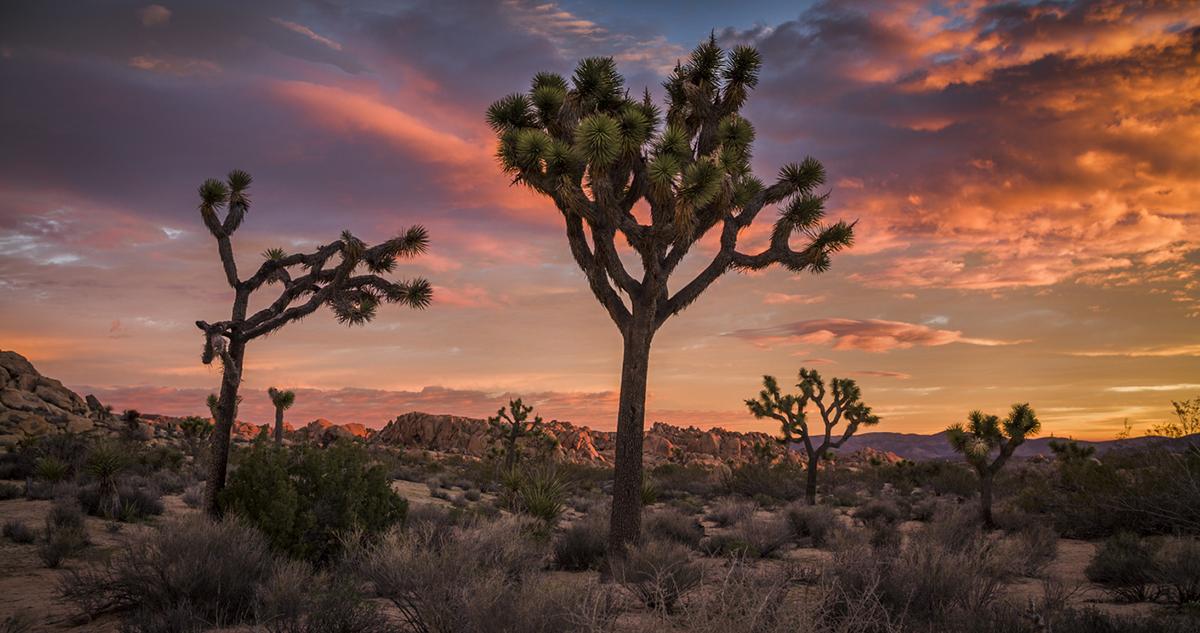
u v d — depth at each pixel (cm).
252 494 1073
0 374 4984
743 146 1296
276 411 3209
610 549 1103
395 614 659
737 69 1294
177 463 2603
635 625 472
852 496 3397
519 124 1245
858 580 595
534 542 1101
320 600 601
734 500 2833
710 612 436
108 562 812
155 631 657
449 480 3441
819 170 1281
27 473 2186
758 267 1271
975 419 1955
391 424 9562
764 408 3006
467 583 572
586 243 1198
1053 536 1338
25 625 711
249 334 1375
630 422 1145
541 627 471
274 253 1507
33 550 1127
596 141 1074
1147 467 1552
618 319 1187
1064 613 571
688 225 1109
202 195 1388
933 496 3322
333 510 1069
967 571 651
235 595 738
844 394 2970
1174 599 774
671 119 1318
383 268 1527
